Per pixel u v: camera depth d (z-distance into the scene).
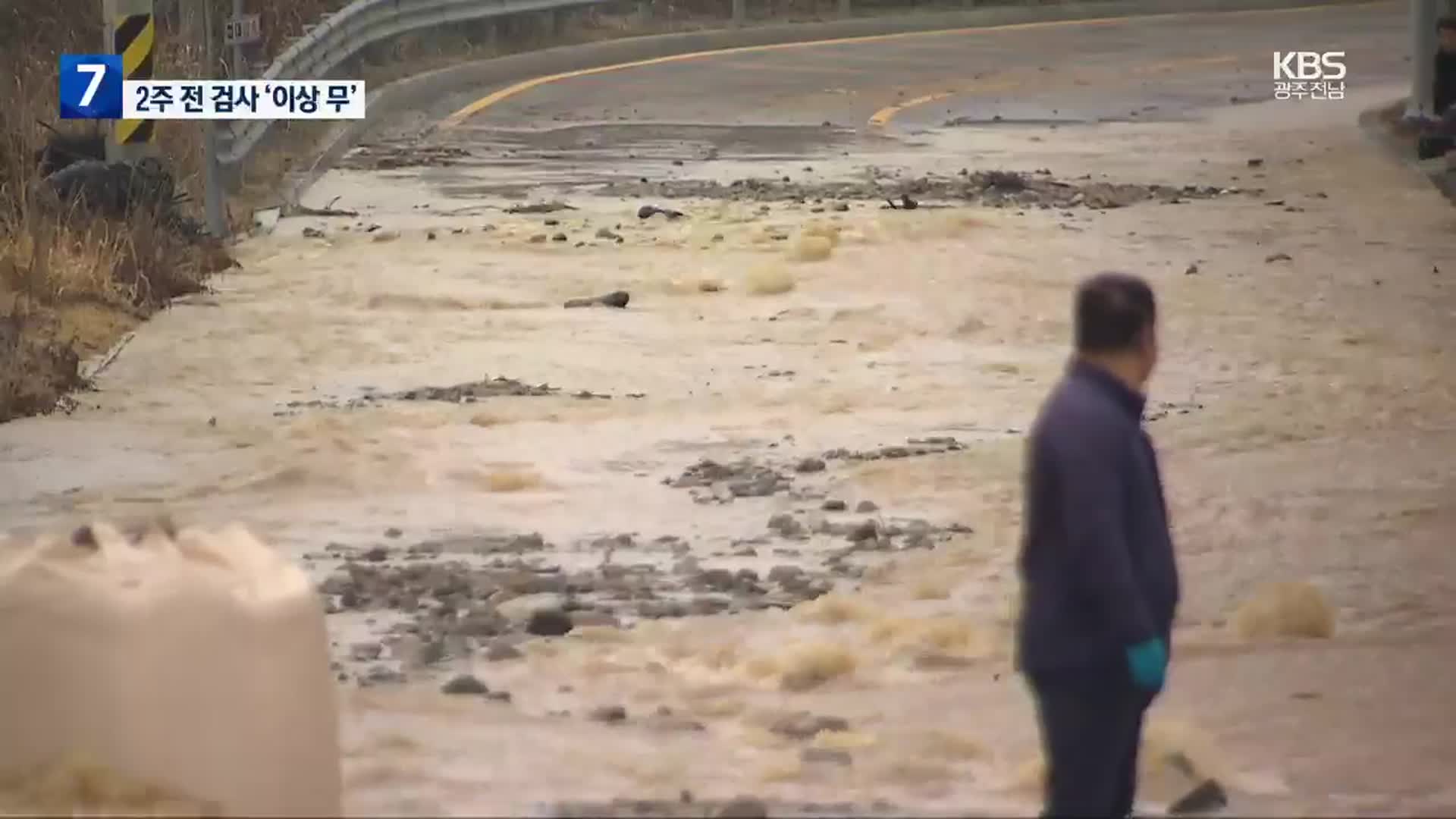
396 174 96.75
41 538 23.27
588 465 48.44
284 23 105.19
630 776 25.80
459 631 34.00
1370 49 162.50
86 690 21.02
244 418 53.00
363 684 30.67
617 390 57.28
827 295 70.94
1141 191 93.75
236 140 88.12
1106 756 19.94
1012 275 74.38
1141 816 24.62
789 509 44.31
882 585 37.97
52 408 53.56
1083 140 112.19
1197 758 26.83
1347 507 43.84
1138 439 19.98
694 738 28.03
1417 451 49.25
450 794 24.55
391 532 41.88
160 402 54.88
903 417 54.09
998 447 50.12
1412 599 36.81
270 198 87.56
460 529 42.50
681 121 117.25
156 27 91.25
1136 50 160.62
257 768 21.11
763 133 113.31
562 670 31.86
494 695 30.06
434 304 68.56
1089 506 19.28
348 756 26.27
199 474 47.25
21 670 21.12
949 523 42.91
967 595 37.12
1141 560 19.91
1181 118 122.56
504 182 94.94
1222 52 160.62
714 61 145.62
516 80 130.38
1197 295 70.62
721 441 51.16
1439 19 108.62
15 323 58.12
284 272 73.12
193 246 73.50
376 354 61.28
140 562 21.70
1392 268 75.44
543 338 63.88
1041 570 19.84
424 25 125.44
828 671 31.64
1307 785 26.33
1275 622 34.59
